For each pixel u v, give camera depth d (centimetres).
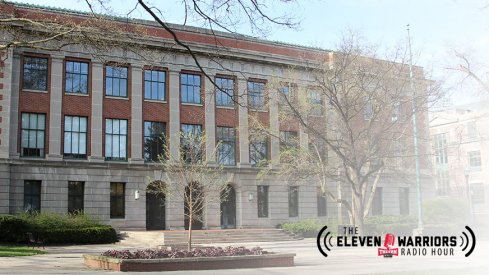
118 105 4134
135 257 1984
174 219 4169
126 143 4141
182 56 4356
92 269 1980
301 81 4541
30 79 3866
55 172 3828
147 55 3291
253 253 2158
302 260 2394
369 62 3588
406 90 4009
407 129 4562
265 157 4672
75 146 3966
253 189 4569
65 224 3547
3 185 3609
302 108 3925
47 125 3866
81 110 4000
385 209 5334
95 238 3600
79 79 4031
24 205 3738
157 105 4275
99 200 3953
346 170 3572
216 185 3894
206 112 4434
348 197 4969
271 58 4653
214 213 4341
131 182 4081
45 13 3738
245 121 4588
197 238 3781
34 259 2447
